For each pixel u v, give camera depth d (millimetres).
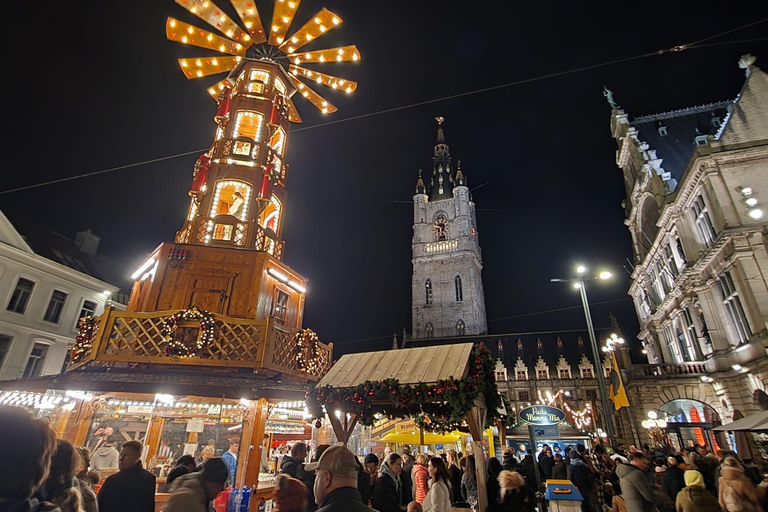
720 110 36000
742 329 21891
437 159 97250
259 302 14633
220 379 11914
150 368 12422
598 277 19859
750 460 12531
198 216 16219
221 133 18656
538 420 10672
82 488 4758
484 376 8508
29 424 2408
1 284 24297
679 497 6707
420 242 81625
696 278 25125
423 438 14953
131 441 5652
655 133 37000
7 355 24062
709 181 23125
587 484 10289
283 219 19047
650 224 34344
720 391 23734
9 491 2184
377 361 9758
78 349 12961
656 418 25594
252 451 11398
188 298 14117
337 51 21234
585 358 55531
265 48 21719
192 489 4488
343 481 3346
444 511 6723
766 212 21328
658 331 34156
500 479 7465
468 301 72875
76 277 28688
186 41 20203
